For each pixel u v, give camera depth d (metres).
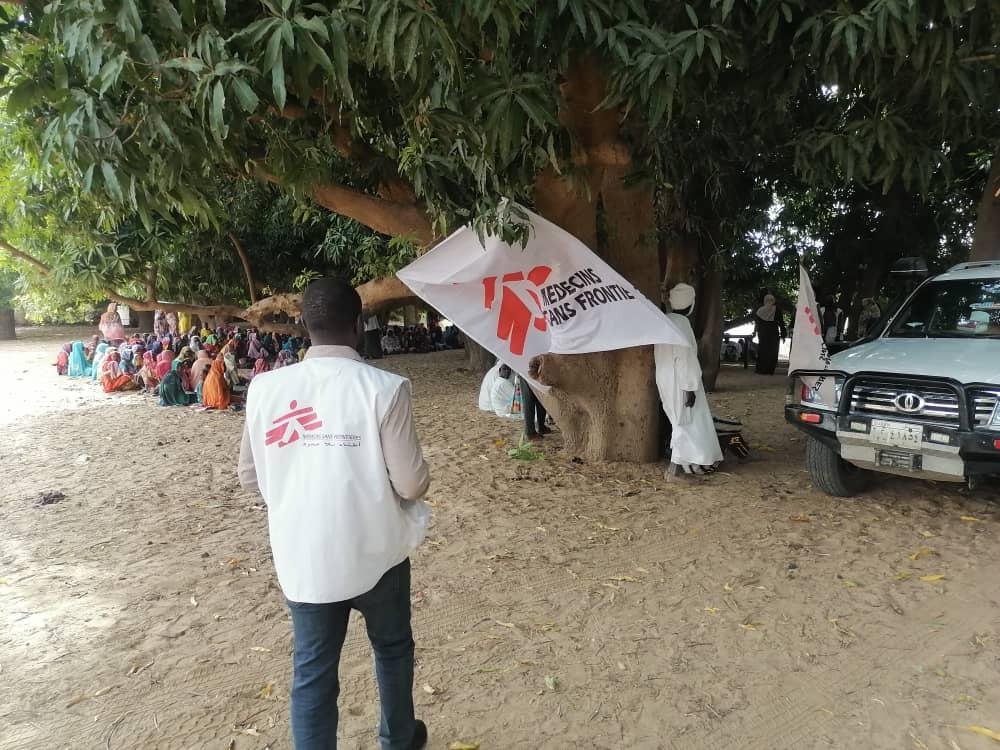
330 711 2.16
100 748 2.76
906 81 4.56
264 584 4.27
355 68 4.44
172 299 13.82
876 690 3.01
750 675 3.16
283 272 14.38
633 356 6.51
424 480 2.16
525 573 4.32
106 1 2.96
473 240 5.77
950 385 4.37
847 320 17.05
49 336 26.45
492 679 3.17
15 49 4.31
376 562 2.14
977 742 2.66
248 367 15.60
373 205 6.56
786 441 7.77
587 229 6.09
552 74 4.09
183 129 3.64
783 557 4.44
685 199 9.47
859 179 5.19
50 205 7.41
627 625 3.64
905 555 4.40
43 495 6.24
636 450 6.72
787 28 4.29
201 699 3.08
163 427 9.59
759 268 15.92
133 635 3.66
